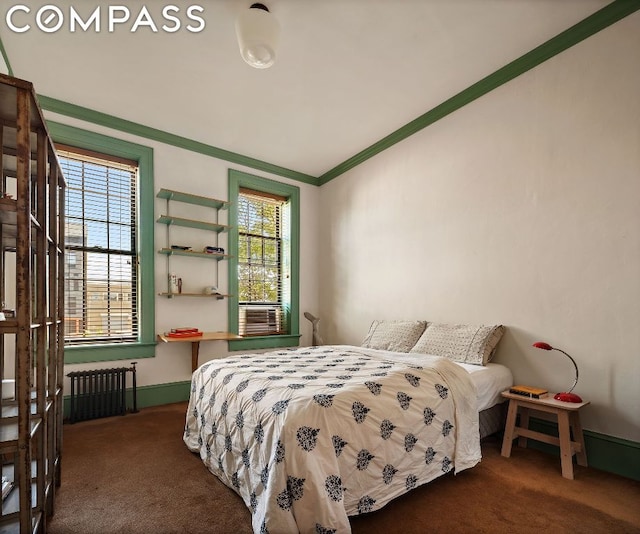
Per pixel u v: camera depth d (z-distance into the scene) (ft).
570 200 7.77
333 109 10.69
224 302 12.92
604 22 7.29
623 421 6.84
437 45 8.14
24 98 3.84
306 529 4.37
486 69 9.04
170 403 11.46
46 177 4.80
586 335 7.42
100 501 5.79
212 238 12.76
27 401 3.75
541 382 8.11
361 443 5.20
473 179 9.75
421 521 5.27
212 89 9.61
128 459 7.37
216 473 6.51
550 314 8.02
